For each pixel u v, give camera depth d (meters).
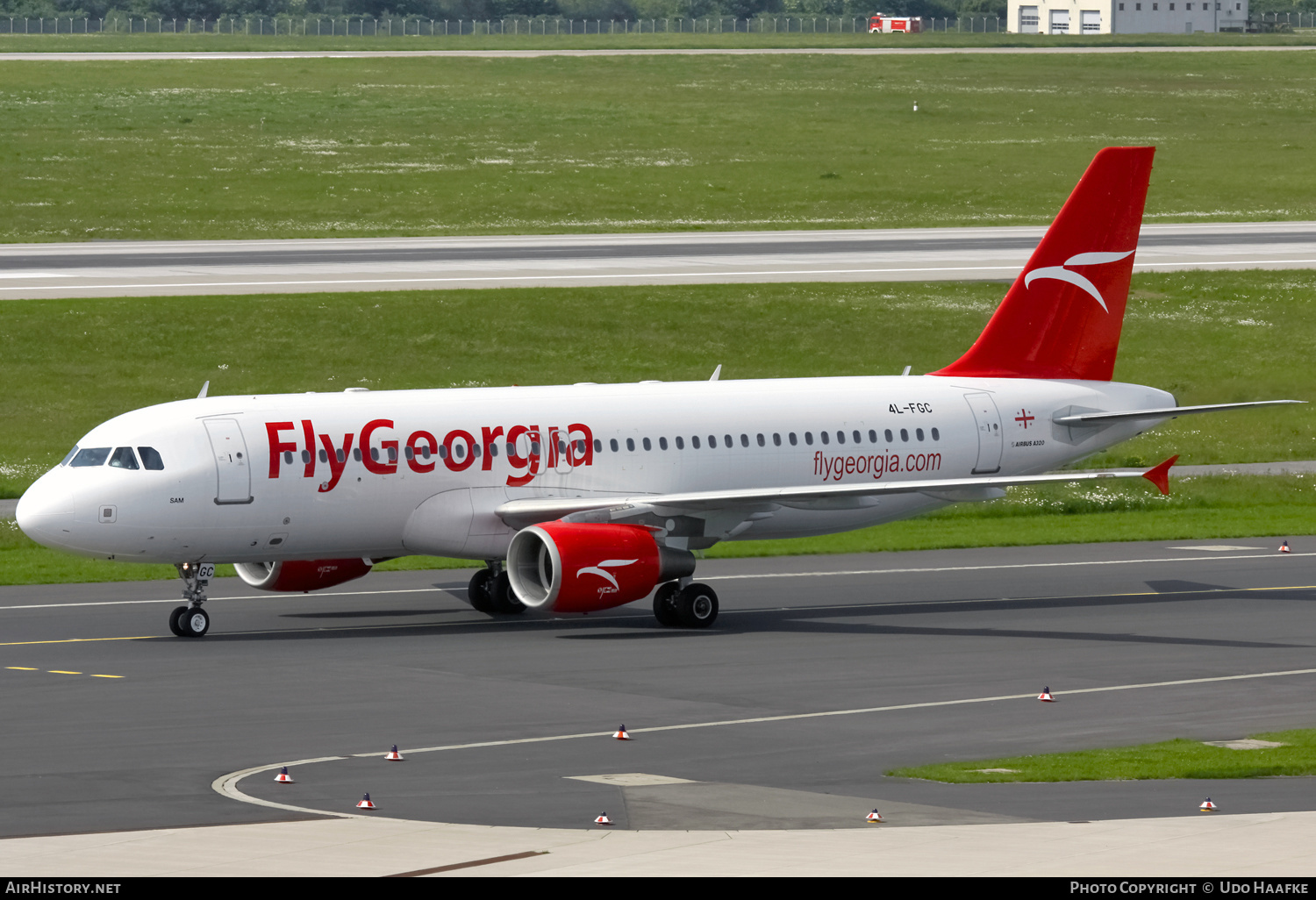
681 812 83.38
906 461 169.38
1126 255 181.00
